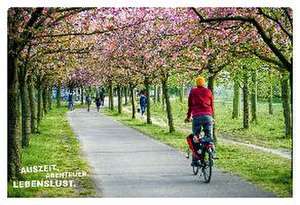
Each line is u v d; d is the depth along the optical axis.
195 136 16.48
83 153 24.02
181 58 25.30
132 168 19.06
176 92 118.88
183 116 60.06
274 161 20.80
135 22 22.28
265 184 15.17
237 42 20.25
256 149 25.92
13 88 15.32
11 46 14.80
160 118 57.00
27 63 24.20
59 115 59.41
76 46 25.47
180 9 21.17
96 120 51.12
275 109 69.19
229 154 23.06
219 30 19.20
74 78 72.38
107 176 17.19
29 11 15.32
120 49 29.08
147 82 45.06
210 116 16.28
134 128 40.75
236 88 51.38
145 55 30.20
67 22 21.34
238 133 36.34
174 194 13.89
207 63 24.16
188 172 17.94
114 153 23.98
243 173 17.39
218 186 15.00
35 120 34.12
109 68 46.62
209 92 16.44
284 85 31.69
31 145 26.06
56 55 29.45
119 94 62.78
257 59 22.34
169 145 27.64
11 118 15.35
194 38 20.58
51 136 32.56
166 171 18.22
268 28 18.97
